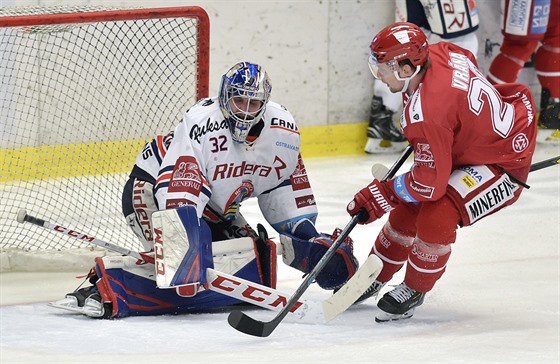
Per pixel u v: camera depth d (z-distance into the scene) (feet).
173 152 40.47
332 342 35.96
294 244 42.32
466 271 50.65
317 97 86.48
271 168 42.06
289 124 42.14
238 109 39.11
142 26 69.05
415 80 37.93
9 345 35.42
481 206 38.88
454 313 41.86
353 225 40.04
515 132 38.75
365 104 88.94
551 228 60.18
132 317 40.75
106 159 68.54
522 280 48.73
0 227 56.49
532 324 39.47
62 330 37.96
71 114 71.67
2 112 69.15
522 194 69.87
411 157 86.22
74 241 54.80
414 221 41.47
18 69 68.39
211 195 41.65
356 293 38.70
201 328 38.37
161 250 38.63
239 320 35.86
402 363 32.65
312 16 84.84
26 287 48.55
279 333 37.50
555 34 88.02
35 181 65.87
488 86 38.45
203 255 39.34
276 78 84.38
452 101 36.94
